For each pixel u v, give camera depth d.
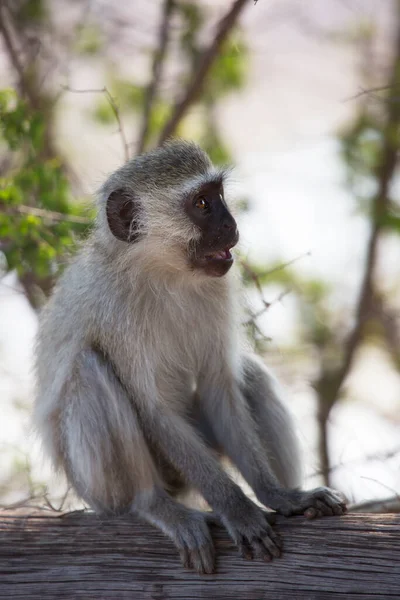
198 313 11.19
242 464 10.88
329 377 19.25
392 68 20.00
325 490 9.67
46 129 17.47
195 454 10.45
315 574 8.95
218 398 11.27
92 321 10.81
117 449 10.45
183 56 18.67
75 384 10.71
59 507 11.15
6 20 18.05
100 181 12.49
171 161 11.02
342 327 20.44
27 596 9.71
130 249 10.80
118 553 9.66
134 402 10.73
